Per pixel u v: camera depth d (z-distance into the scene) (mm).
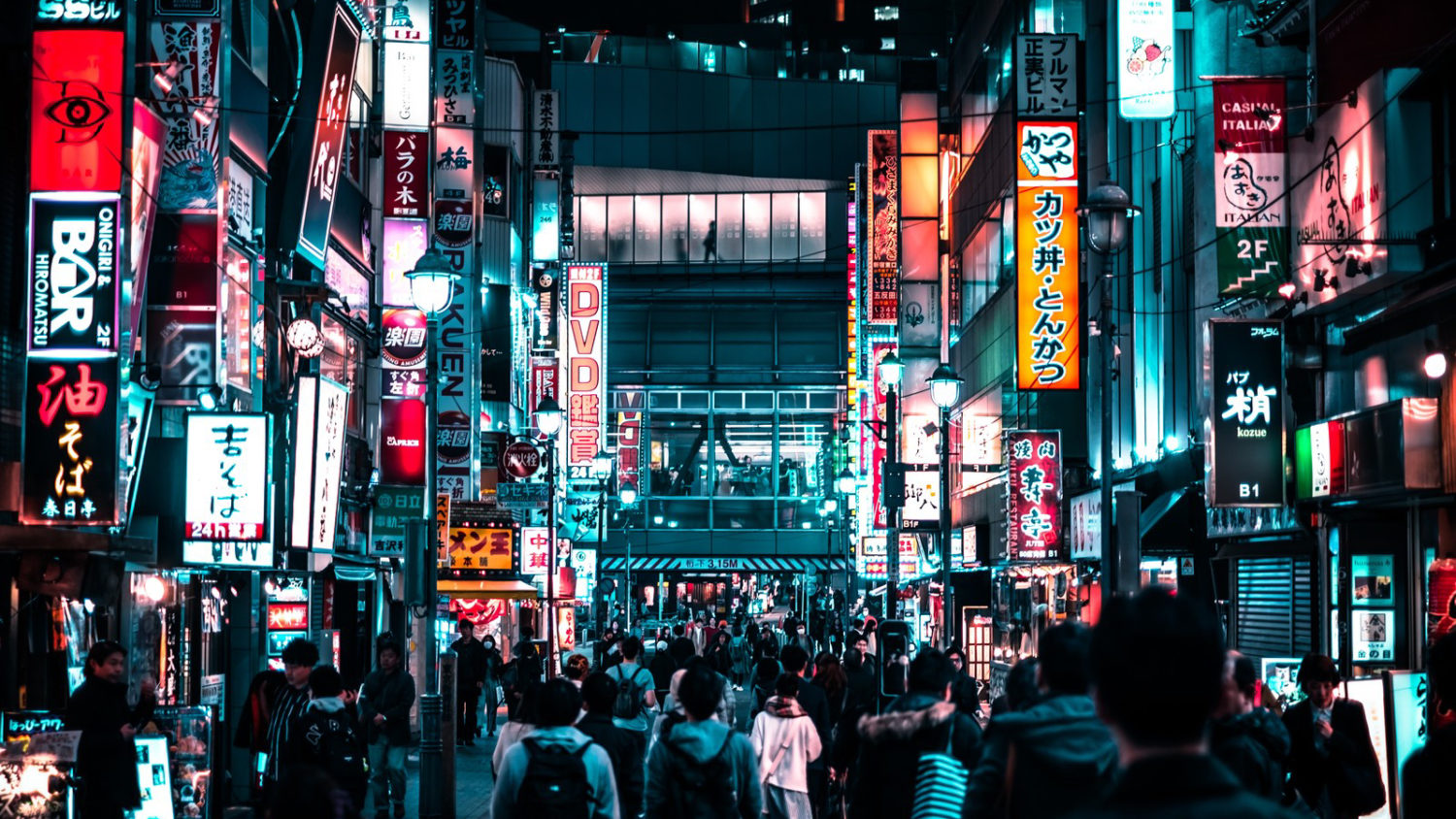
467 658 27203
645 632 72438
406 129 28219
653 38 89000
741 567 74188
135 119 15297
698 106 78938
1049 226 26922
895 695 15883
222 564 17406
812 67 85062
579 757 7637
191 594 18984
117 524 14516
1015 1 37156
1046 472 29500
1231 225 20625
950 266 47375
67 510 14414
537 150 50688
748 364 77938
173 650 18141
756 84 79625
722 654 32188
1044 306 26891
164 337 17797
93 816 11219
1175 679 2625
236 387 19172
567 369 47719
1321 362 20969
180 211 17969
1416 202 17938
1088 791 5258
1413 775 4805
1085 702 5434
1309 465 19562
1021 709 5801
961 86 47531
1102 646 2740
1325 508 19531
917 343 47812
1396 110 18000
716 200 79562
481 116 29875
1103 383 17297
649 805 8602
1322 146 19703
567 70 77750
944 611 26188
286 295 22156
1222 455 20391
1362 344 19656
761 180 79125
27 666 14484
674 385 77750
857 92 80312
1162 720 2643
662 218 79688
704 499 77125
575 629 53969
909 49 87375
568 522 47875
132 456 15305
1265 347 20516
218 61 18078
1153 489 26953
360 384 27703
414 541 17000
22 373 15133
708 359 77938
